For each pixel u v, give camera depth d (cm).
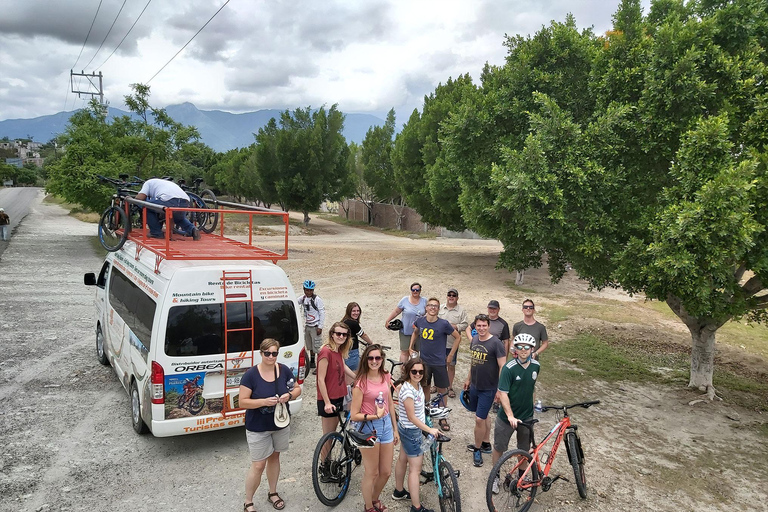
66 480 524
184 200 779
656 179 830
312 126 4456
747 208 635
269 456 475
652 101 791
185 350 554
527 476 511
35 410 691
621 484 582
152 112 2855
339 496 507
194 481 535
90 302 1373
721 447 697
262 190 4550
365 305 1480
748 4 795
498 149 1117
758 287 830
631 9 901
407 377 480
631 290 831
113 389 778
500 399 519
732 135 761
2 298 1349
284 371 476
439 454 485
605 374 996
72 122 2712
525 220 848
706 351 916
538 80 1012
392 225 5006
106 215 905
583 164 817
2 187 10456
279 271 621
